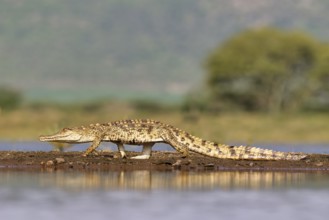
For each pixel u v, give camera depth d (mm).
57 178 85812
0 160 96938
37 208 71562
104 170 91750
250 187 81750
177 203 73938
